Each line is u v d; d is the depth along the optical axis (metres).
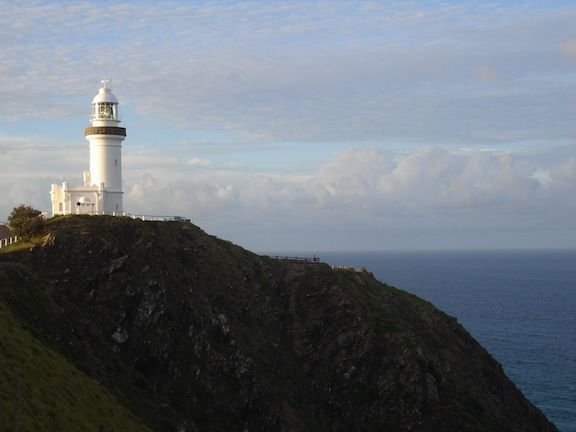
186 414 65.38
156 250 75.31
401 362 80.69
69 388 47.94
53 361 50.50
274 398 72.50
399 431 76.62
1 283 59.94
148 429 52.91
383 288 100.25
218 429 65.94
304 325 84.81
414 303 101.31
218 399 68.44
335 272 94.31
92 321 65.56
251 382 71.81
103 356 62.53
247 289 83.88
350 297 87.62
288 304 87.31
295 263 94.56
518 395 96.75
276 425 70.56
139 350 67.12
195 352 70.50
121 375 62.28
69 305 64.88
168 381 67.50
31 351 49.22
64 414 43.41
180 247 81.25
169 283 72.94
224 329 74.12
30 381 44.59
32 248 70.06
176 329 70.75
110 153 91.69
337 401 78.94
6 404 39.97
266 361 76.88
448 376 84.38
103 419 47.59
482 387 89.75
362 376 80.69
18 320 56.50
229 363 71.88
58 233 71.88
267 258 94.00
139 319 68.56
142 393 62.50
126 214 85.19
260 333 79.75
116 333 66.31
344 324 84.56
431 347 89.75
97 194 89.94
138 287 69.69
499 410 86.56
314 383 79.81
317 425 75.94
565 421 109.81
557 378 136.38
